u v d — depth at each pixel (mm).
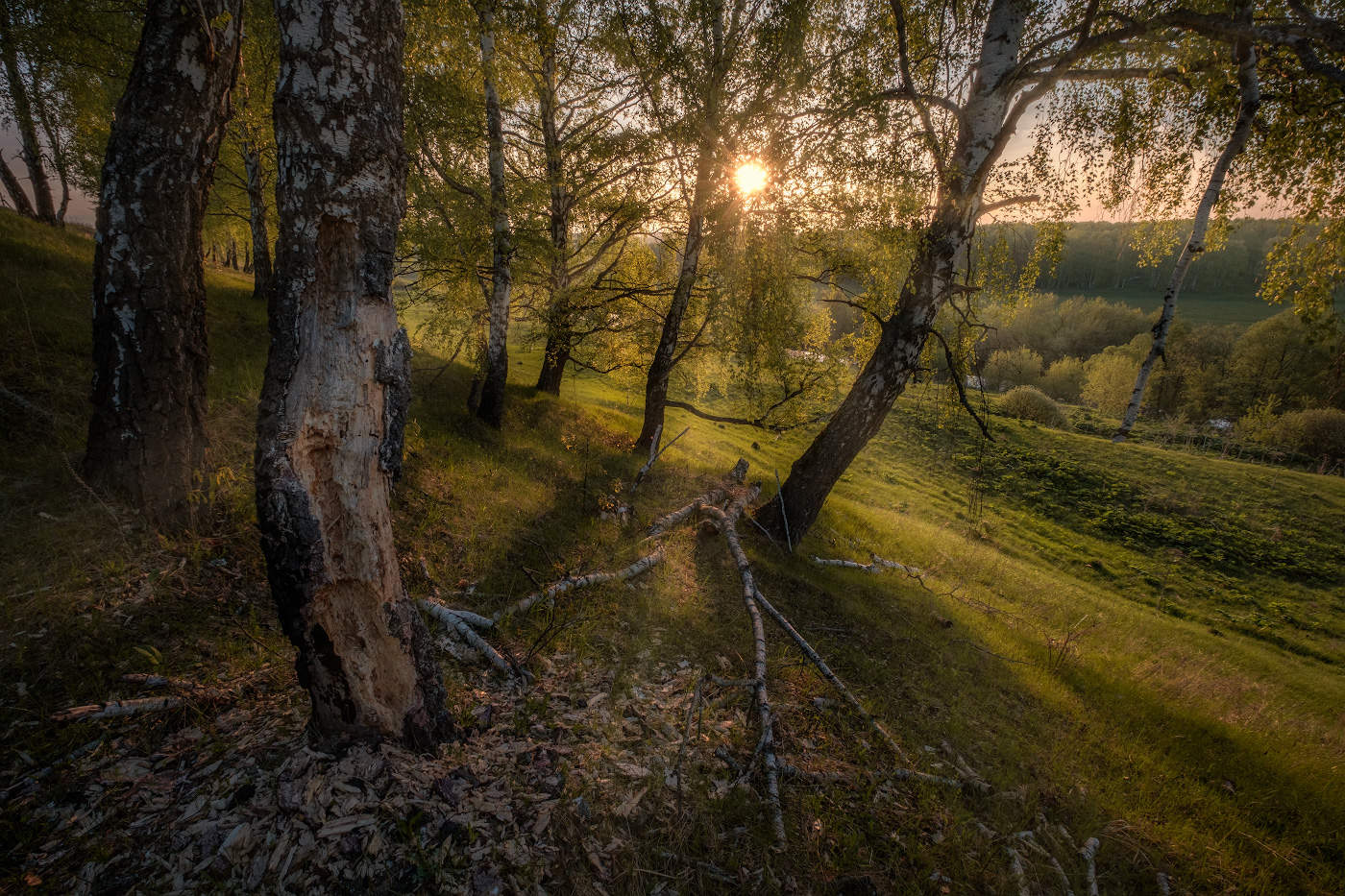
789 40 7406
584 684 4285
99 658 3344
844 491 18984
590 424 14055
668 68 8148
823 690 4926
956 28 7242
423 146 10227
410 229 9859
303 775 2697
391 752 2939
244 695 3373
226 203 18609
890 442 26797
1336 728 7574
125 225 4238
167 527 4539
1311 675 11789
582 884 2631
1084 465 28141
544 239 11078
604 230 14328
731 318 11102
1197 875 3807
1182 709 6551
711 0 8234
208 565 4406
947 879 3203
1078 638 8758
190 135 4418
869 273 10039
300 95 2311
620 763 3445
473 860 2561
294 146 2340
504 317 10562
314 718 2922
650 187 11469
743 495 10094
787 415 12359
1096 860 3742
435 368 14281
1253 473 29672
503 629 4777
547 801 3000
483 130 10398
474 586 5430
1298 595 18406
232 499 5156
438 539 6086
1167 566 19312
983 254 8383
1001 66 7039
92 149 14891
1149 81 6930
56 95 12812
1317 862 4172
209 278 15609
